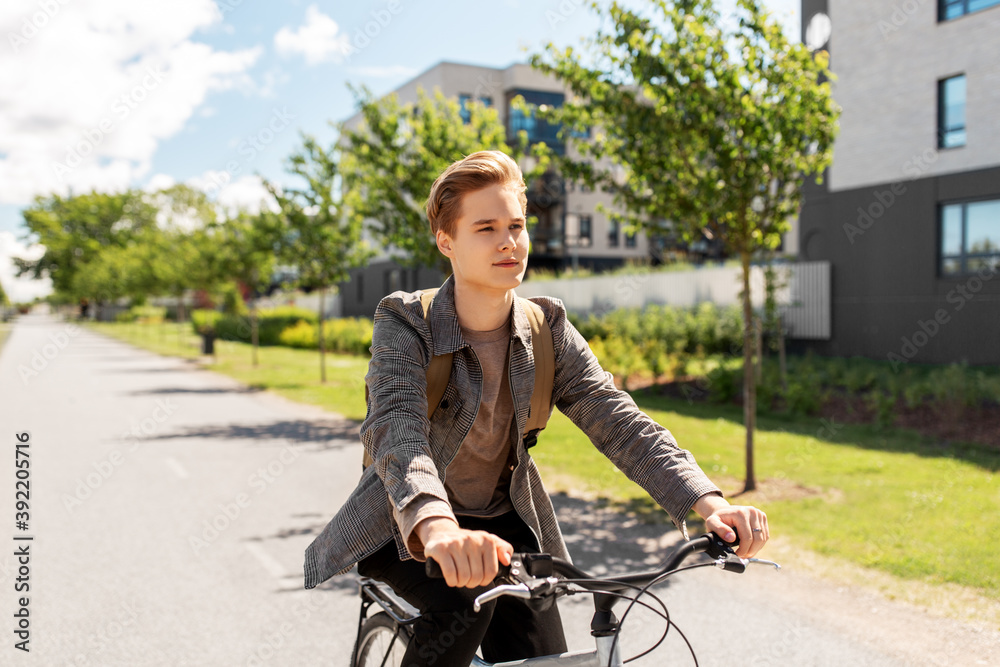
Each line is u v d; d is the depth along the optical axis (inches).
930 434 337.4
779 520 214.5
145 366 958.4
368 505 67.1
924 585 163.0
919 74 659.4
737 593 166.4
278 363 950.4
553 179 903.7
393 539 67.6
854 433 345.1
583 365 72.1
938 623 144.6
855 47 708.0
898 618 148.1
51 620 157.6
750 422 252.1
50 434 414.0
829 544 191.5
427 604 64.1
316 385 673.6
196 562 195.5
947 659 130.1
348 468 316.5
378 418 63.2
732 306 704.4
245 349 1300.4
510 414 71.2
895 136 678.5
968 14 623.5
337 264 652.7
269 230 634.2
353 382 682.2
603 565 187.9
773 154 240.5
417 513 54.1
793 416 394.9
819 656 133.6
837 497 237.0
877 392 390.0
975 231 629.9
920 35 657.0
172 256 1213.1
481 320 68.2
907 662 129.9
